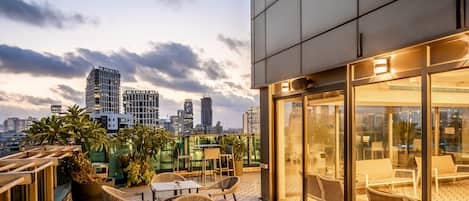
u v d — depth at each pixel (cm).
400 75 383
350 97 466
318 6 510
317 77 547
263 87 725
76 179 655
